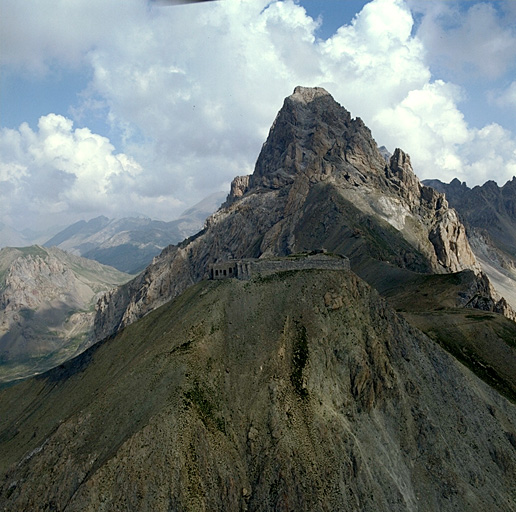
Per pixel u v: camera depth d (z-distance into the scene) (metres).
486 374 136.00
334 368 100.62
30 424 122.44
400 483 89.44
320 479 83.50
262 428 89.12
